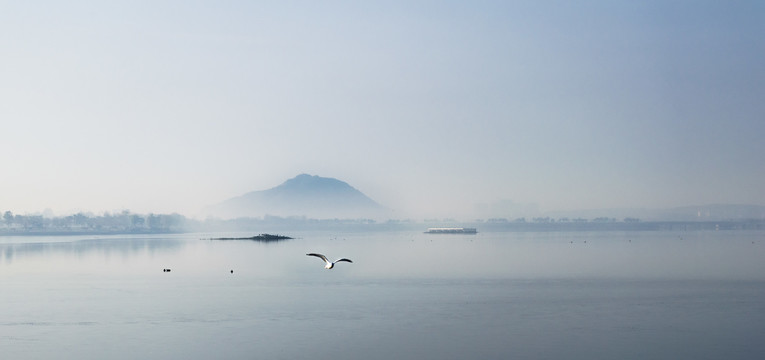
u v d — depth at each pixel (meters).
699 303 119.56
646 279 160.12
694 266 194.62
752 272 175.25
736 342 88.00
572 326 98.75
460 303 121.38
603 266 197.62
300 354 83.69
